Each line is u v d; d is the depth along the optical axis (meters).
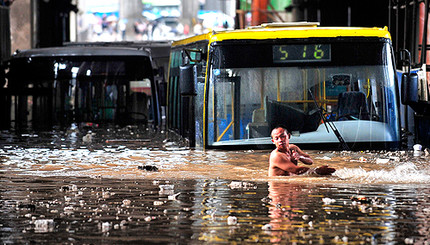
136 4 182.88
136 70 33.84
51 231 10.12
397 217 10.98
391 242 9.33
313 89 21.48
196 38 24.91
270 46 21.58
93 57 33.84
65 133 28.69
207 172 16.42
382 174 15.89
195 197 12.96
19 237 9.78
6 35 47.91
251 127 21.48
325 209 11.69
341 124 21.42
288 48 21.56
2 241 9.56
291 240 9.46
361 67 21.52
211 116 21.53
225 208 11.84
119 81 33.72
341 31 21.58
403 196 12.98
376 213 11.31
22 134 28.11
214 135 21.52
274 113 21.45
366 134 21.38
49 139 25.83
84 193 13.52
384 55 21.53
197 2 190.38
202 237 9.68
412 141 24.52
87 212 11.55
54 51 34.06
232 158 19.11
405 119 28.30
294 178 15.48
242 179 15.34
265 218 10.96
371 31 21.64
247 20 64.94
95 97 33.66
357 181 14.86
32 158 19.55
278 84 21.50
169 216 11.16
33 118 33.69
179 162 18.34
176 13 188.38
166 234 9.88
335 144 21.38
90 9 187.50
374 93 21.47
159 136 27.06
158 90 34.16
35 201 12.66
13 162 18.62
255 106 21.48
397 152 20.58
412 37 31.52
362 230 10.05
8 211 11.68
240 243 9.33
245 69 21.55
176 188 14.08
